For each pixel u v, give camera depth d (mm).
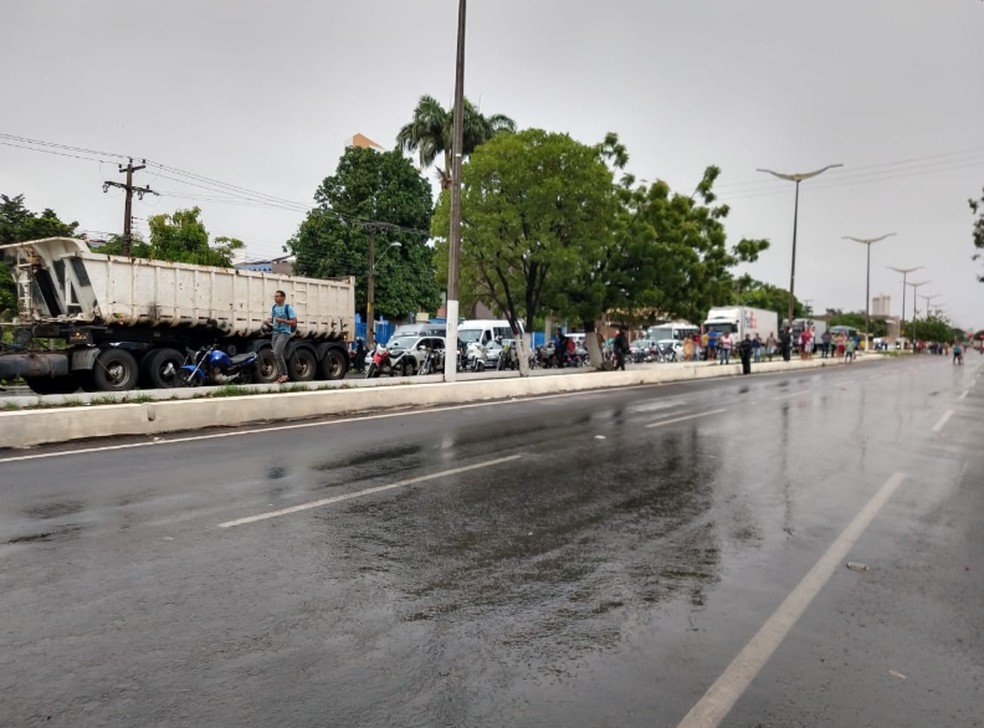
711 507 6523
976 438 11320
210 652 3428
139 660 3326
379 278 43344
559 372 27062
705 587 4496
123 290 15438
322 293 20250
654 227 27719
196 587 4250
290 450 8953
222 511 5961
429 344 25406
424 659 3434
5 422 8570
